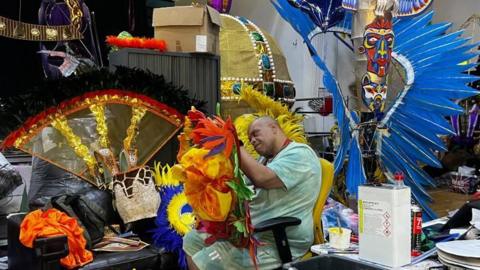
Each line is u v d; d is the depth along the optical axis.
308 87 5.77
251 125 2.20
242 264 1.97
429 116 3.52
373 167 3.40
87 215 2.45
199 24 3.08
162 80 2.91
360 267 1.51
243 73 4.30
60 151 2.69
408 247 1.51
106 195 2.65
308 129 5.75
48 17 4.19
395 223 1.47
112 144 2.82
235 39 4.38
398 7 3.44
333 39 5.37
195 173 1.61
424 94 3.53
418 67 3.57
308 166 2.05
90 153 2.75
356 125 3.37
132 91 2.84
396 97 3.55
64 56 4.08
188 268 2.38
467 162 5.96
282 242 1.96
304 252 2.05
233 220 1.68
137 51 2.95
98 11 5.81
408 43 3.63
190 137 1.85
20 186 2.94
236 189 1.62
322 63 3.49
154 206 2.66
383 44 3.11
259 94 2.77
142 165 2.82
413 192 3.55
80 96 2.70
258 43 4.46
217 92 3.28
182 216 2.60
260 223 1.95
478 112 5.80
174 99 2.94
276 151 2.15
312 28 3.77
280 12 3.76
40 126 2.62
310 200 2.08
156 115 2.95
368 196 1.53
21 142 2.57
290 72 5.96
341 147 3.37
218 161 1.60
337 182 3.44
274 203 2.06
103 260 2.27
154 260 2.43
